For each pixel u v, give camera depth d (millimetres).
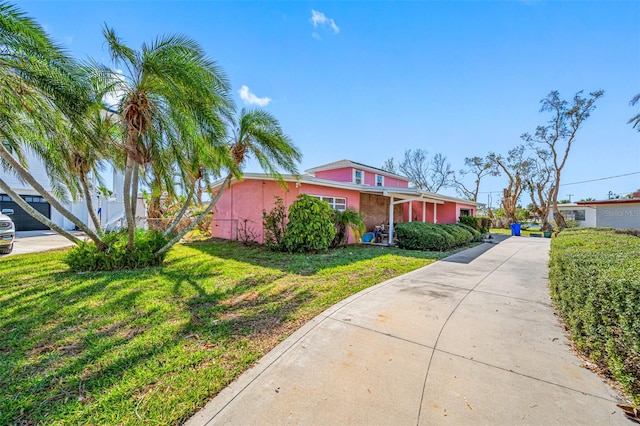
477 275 6168
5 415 1949
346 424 1842
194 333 3236
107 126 6082
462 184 32750
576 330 2871
